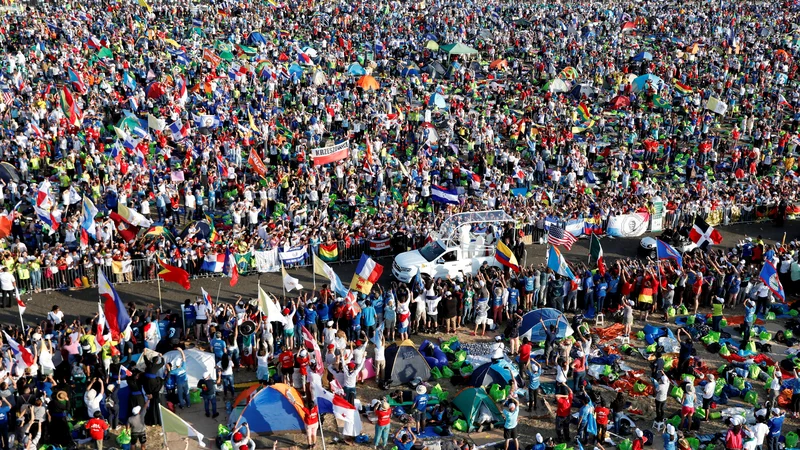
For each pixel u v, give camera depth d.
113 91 55.91
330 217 41.38
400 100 61.28
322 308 29.44
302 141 49.22
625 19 89.50
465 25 83.12
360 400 26.50
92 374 25.94
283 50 70.31
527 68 72.50
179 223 40.12
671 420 25.28
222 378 26.14
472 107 61.25
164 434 21.92
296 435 24.77
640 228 41.72
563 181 47.72
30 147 44.31
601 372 28.28
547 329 29.41
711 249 40.19
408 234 38.03
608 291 32.97
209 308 29.28
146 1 82.62
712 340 30.77
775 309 33.97
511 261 32.75
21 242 35.16
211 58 61.56
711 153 50.56
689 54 73.69
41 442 23.31
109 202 39.34
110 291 26.31
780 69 70.00
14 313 31.53
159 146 47.22
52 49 64.69
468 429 25.05
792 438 24.36
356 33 79.94
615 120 58.91
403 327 29.97
